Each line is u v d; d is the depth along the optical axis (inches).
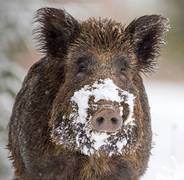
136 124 525.0
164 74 2496.3
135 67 562.3
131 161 558.6
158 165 835.4
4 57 1097.4
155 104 1775.3
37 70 588.4
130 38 564.1
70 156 544.7
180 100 1900.8
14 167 623.2
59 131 522.3
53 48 564.4
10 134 637.3
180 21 2568.9
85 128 495.8
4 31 1092.5
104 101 472.7
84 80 514.6
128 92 501.0
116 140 508.4
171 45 2516.0
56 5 1101.7
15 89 1083.3
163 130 1237.1
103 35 536.4
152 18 576.4
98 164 550.6
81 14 1103.6
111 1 2511.1
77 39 548.1
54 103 534.0
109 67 520.1
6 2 1094.4
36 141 553.3
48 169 554.3
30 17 1095.6
